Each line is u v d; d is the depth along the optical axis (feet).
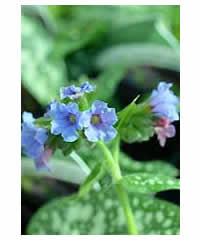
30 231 0.81
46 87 0.99
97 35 1.09
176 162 0.98
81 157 0.88
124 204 0.71
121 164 0.90
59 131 0.65
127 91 1.05
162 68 1.07
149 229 0.80
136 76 1.07
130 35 1.08
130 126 0.71
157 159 0.99
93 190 0.83
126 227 0.82
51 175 0.89
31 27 1.04
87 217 0.82
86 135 0.64
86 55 1.09
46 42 1.04
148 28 1.06
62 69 1.02
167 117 0.72
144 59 1.04
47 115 0.71
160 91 0.72
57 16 1.21
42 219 0.82
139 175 0.70
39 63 1.01
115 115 0.66
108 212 0.82
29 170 0.90
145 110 0.72
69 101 0.68
